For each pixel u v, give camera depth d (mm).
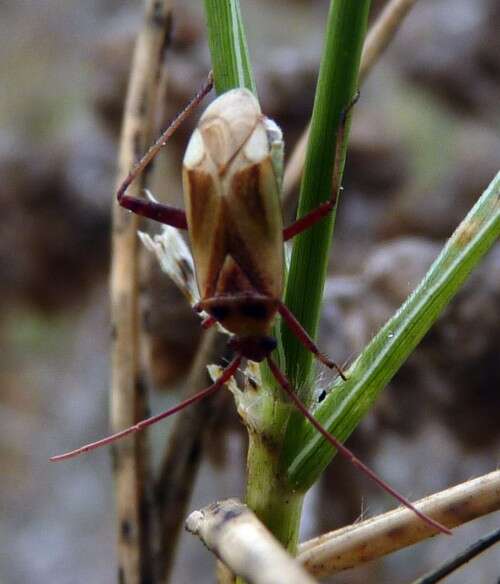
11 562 182
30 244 173
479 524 137
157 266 110
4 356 208
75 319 195
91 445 84
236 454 108
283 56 131
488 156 146
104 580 179
